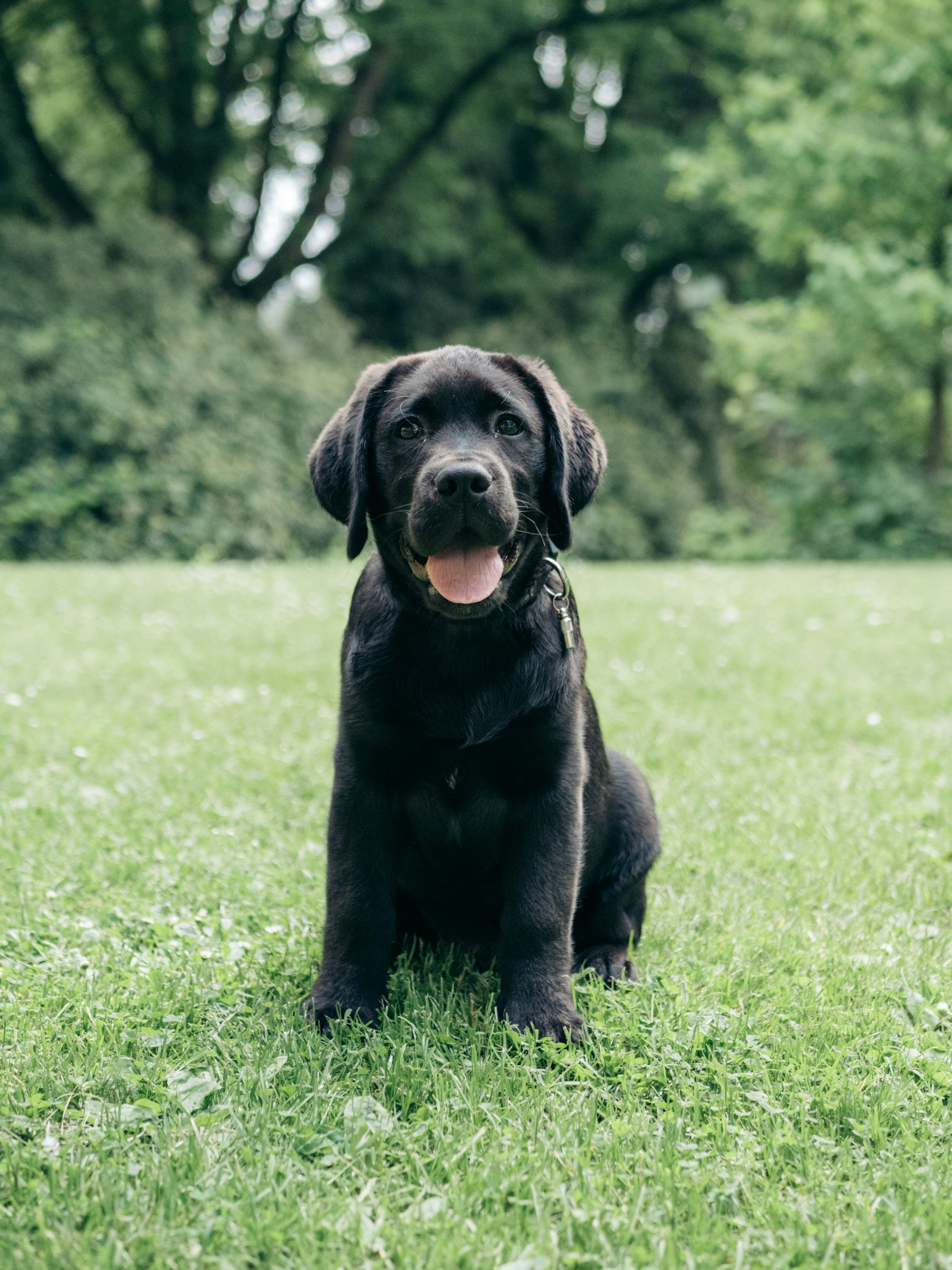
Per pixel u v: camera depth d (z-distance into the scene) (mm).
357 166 22734
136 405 17359
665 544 23703
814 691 6508
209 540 17297
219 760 5012
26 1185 1899
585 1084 2307
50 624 8914
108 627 8789
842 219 22281
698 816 4297
